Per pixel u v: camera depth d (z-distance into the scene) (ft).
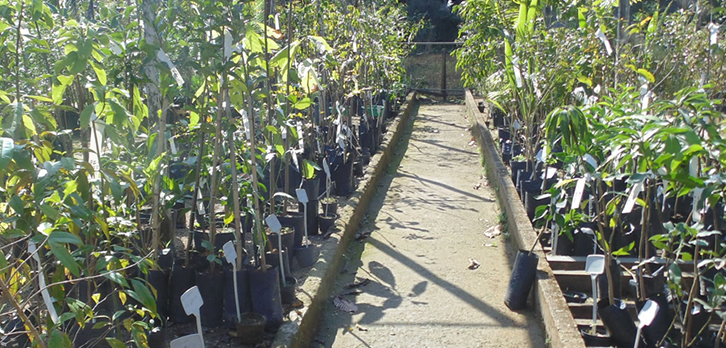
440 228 19.25
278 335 10.87
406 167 28.19
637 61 17.74
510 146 25.40
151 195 11.55
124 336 10.05
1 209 7.71
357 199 19.79
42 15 9.55
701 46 17.19
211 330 11.48
